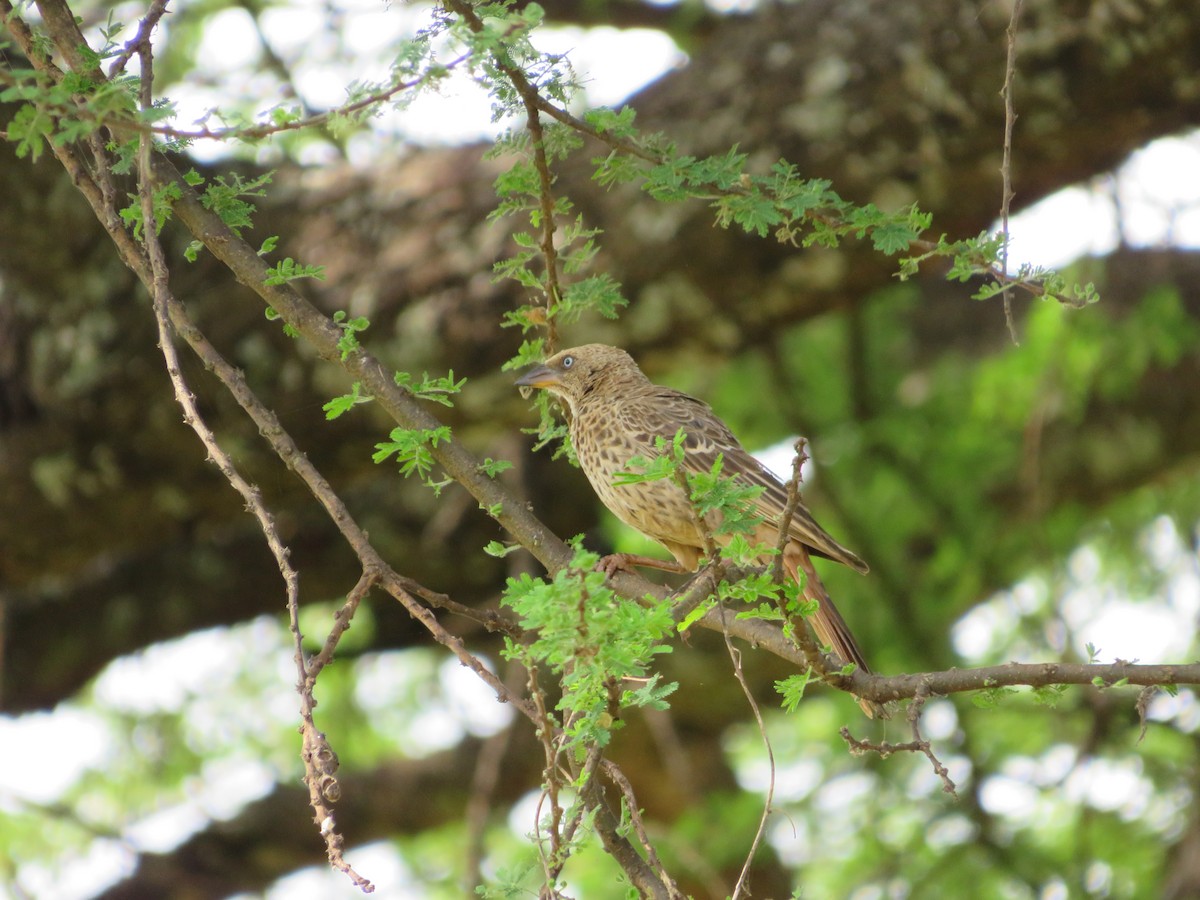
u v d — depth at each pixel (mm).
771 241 10703
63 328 11500
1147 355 13969
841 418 15242
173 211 6234
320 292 11414
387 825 17547
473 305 11125
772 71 10969
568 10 14133
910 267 6496
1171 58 10117
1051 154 10688
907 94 10539
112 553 12555
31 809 15188
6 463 11711
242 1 13219
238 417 11406
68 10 5738
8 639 14883
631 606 4676
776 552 5348
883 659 14852
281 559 5215
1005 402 13969
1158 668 5715
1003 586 14867
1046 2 10219
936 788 14078
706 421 9352
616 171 6723
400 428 6074
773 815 14828
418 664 17734
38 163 10797
